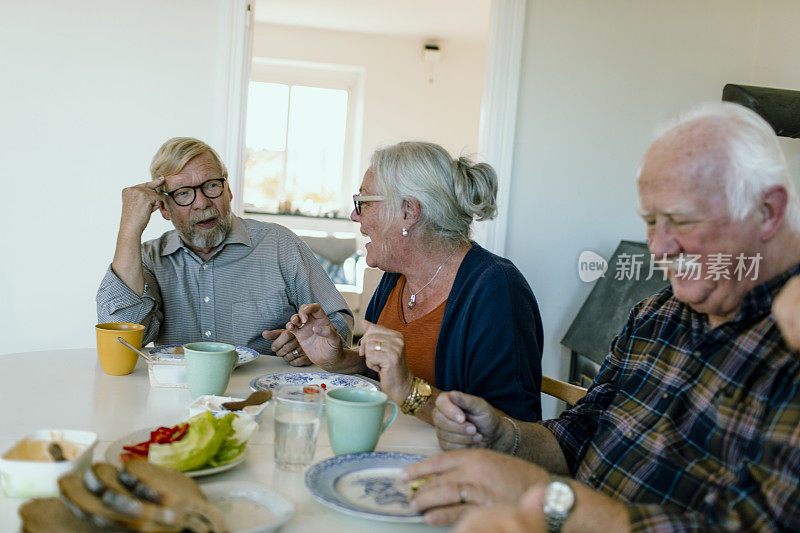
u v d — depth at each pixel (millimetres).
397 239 1519
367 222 1543
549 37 2984
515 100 2953
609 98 3037
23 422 1135
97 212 2885
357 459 1021
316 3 5984
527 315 1442
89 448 865
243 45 2869
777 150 906
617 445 1094
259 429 1196
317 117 7488
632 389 1134
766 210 899
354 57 7086
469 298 1446
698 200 895
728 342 979
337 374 1490
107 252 2902
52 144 2840
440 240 1523
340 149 7555
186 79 2869
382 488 944
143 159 2887
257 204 7484
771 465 786
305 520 850
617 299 2797
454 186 1499
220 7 2848
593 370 2842
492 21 2963
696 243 917
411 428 1257
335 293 2100
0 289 2875
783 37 2902
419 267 1553
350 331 2094
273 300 2004
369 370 1670
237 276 1991
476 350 1402
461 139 7285
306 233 6324
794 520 737
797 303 681
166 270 1946
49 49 2805
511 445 1139
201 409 1163
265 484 956
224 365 1312
